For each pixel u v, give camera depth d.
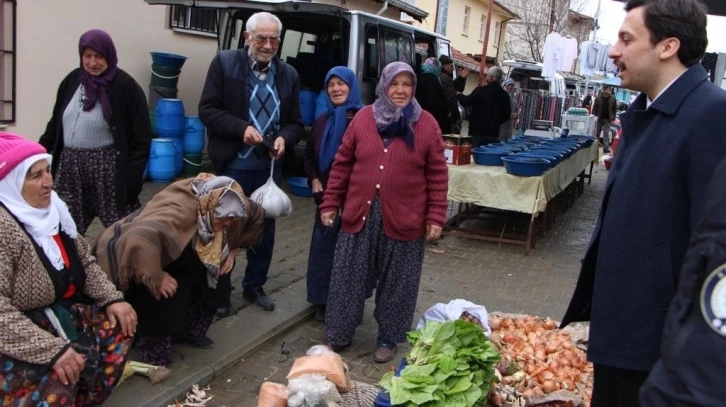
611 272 1.88
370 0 11.38
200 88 8.99
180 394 3.05
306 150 4.07
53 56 6.64
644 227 1.80
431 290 4.96
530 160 5.86
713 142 1.67
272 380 3.34
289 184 7.82
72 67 6.88
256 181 3.96
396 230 3.39
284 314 4.08
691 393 1.26
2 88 6.20
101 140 3.68
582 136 10.62
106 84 3.63
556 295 5.07
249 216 3.47
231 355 3.46
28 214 2.36
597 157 11.41
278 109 3.91
